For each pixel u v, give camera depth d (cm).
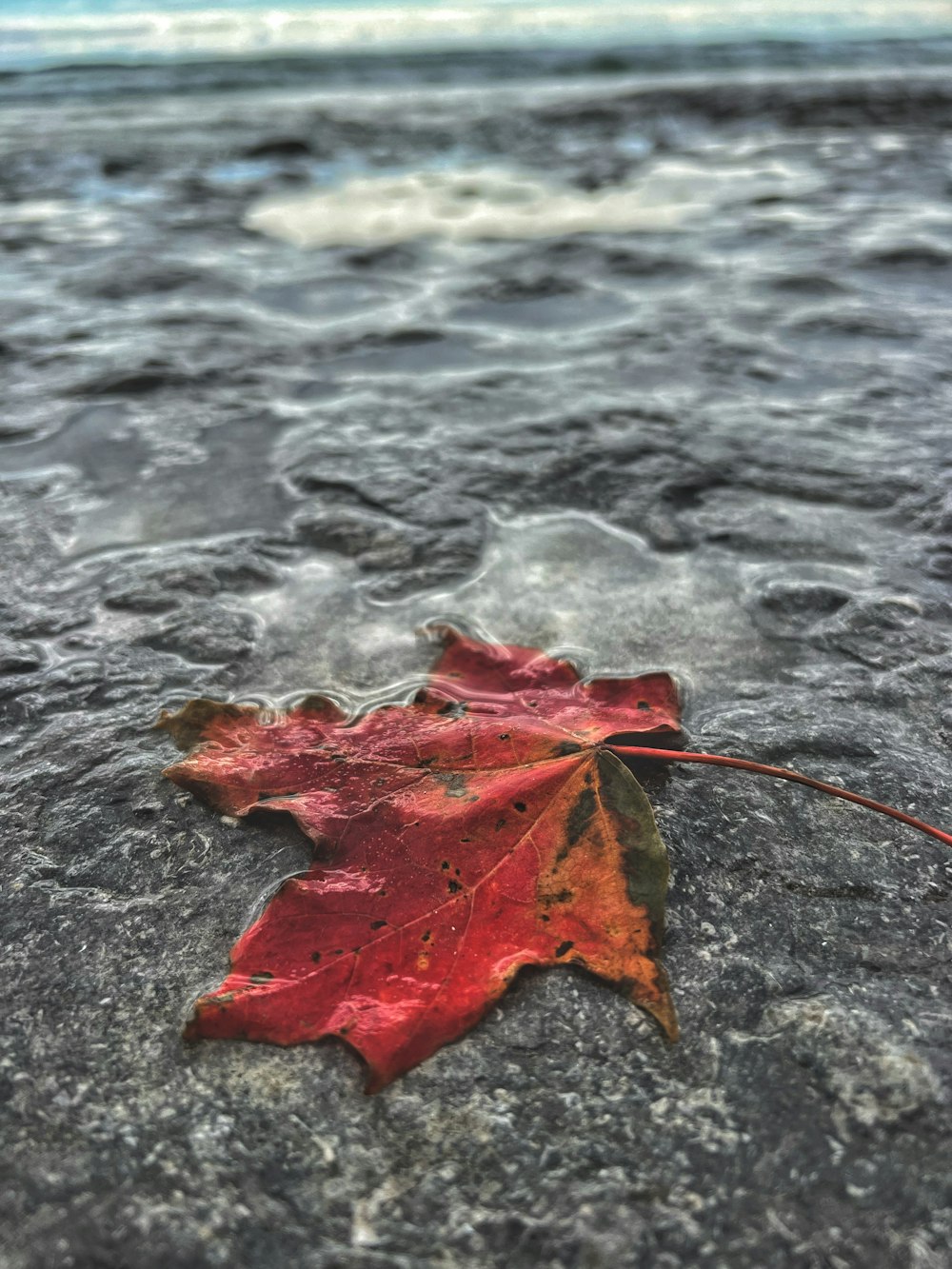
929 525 31
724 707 24
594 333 48
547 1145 15
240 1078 16
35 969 18
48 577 29
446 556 30
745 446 36
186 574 29
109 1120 16
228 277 57
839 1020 17
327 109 109
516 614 28
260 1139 15
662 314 50
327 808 19
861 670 25
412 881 18
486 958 17
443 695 23
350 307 53
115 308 52
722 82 115
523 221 69
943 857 20
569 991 17
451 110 108
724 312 50
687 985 17
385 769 20
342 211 72
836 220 66
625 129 98
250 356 46
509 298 54
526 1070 16
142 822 21
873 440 36
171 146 92
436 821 19
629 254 60
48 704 24
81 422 39
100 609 28
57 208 73
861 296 52
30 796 21
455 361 45
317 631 27
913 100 103
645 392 41
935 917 19
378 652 26
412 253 62
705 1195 15
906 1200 14
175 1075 16
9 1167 15
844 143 89
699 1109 16
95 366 44
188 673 25
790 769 22
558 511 32
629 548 31
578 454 36
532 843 18
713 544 31
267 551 31
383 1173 15
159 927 19
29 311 52
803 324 48
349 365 45
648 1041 17
